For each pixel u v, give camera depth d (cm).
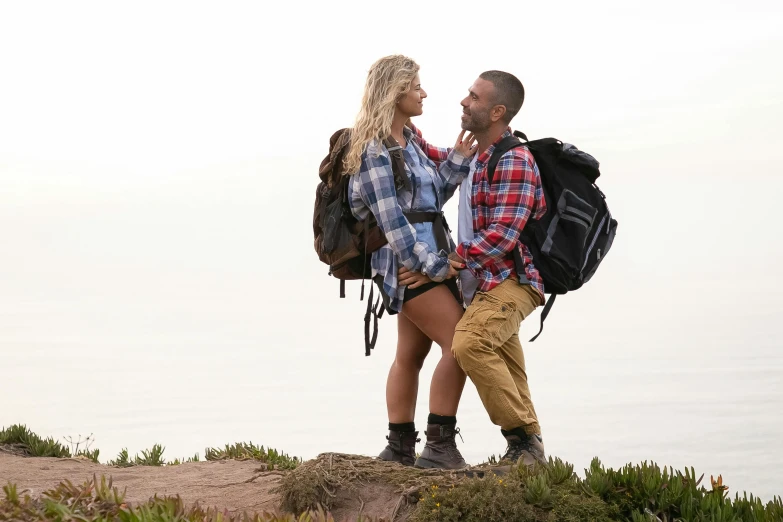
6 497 460
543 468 495
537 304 523
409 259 497
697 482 493
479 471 503
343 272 529
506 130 536
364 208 514
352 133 508
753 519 456
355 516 486
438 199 532
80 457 752
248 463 687
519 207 501
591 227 518
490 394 501
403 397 546
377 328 523
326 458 523
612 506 470
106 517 428
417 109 518
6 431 800
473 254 498
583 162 523
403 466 517
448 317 514
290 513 470
